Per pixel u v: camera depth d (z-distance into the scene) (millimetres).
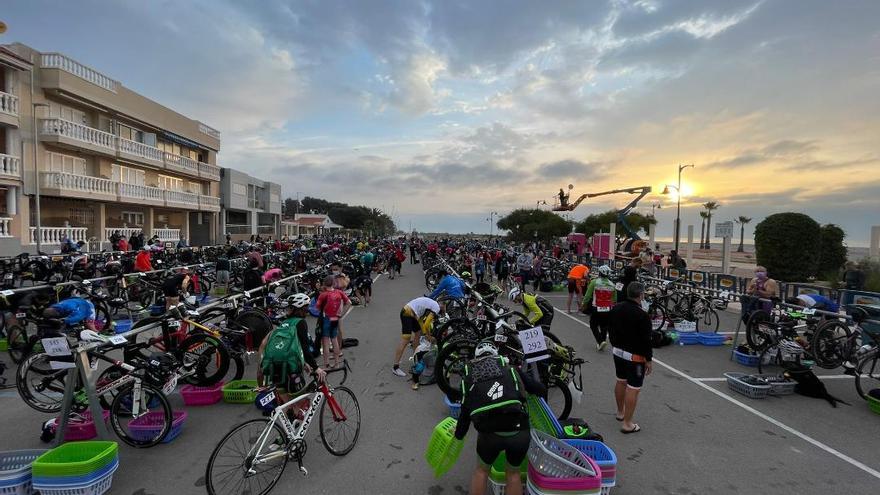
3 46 21172
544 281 19016
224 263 15242
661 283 13453
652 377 7469
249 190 51688
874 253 15484
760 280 8562
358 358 8383
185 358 6086
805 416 5855
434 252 29031
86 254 14898
